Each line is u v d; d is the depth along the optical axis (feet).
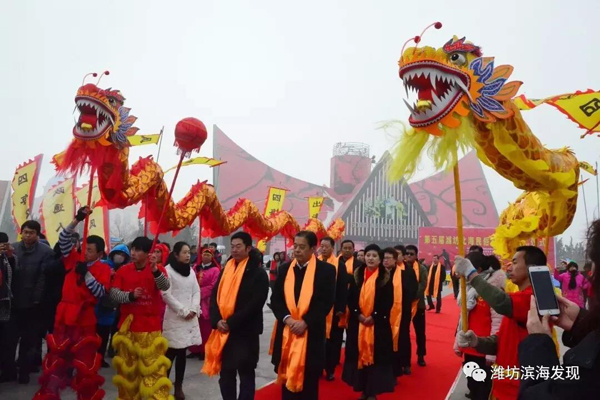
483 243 100.99
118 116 12.94
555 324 6.95
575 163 13.43
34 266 16.89
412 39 9.80
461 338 9.83
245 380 13.17
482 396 15.05
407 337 20.22
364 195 161.99
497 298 9.41
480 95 9.96
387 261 17.95
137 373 13.37
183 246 16.53
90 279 12.97
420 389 18.58
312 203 49.75
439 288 45.78
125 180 14.08
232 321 12.84
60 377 12.82
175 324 15.74
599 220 5.60
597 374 5.19
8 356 16.85
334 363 19.42
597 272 5.44
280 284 13.92
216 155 154.92
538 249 9.94
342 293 17.39
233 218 26.07
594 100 12.07
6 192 31.45
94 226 26.81
